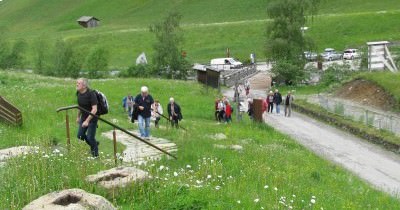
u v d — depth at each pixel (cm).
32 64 8875
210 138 2242
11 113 2077
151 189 1120
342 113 4031
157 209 1033
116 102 3719
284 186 1539
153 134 2211
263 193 1345
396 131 3412
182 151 1798
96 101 1445
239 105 3928
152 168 1391
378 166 2719
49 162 1242
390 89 4603
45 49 8369
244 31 11644
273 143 2711
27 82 4084
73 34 13612
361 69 6309
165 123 2859
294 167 1969
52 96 3472
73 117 2420
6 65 7975
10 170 1164
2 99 2072
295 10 7425
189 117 3616
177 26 7925
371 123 3619
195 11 15325
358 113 3928
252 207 1127
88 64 7619
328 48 10081
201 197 1080
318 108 4469
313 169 2072
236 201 1137
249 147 2177
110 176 1148
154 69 7644
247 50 10694
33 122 2189
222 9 14925
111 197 1081
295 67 6819
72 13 17512
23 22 18025
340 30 10856
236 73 7225
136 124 2606
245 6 14712
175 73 7650
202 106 4000
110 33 12356
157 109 2620
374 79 4994
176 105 2703
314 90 6138
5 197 1002
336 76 6169
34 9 18975
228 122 3441
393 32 10612
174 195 1092
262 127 3388
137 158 1598
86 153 1430
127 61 10619
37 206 903
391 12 11325
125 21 15662
